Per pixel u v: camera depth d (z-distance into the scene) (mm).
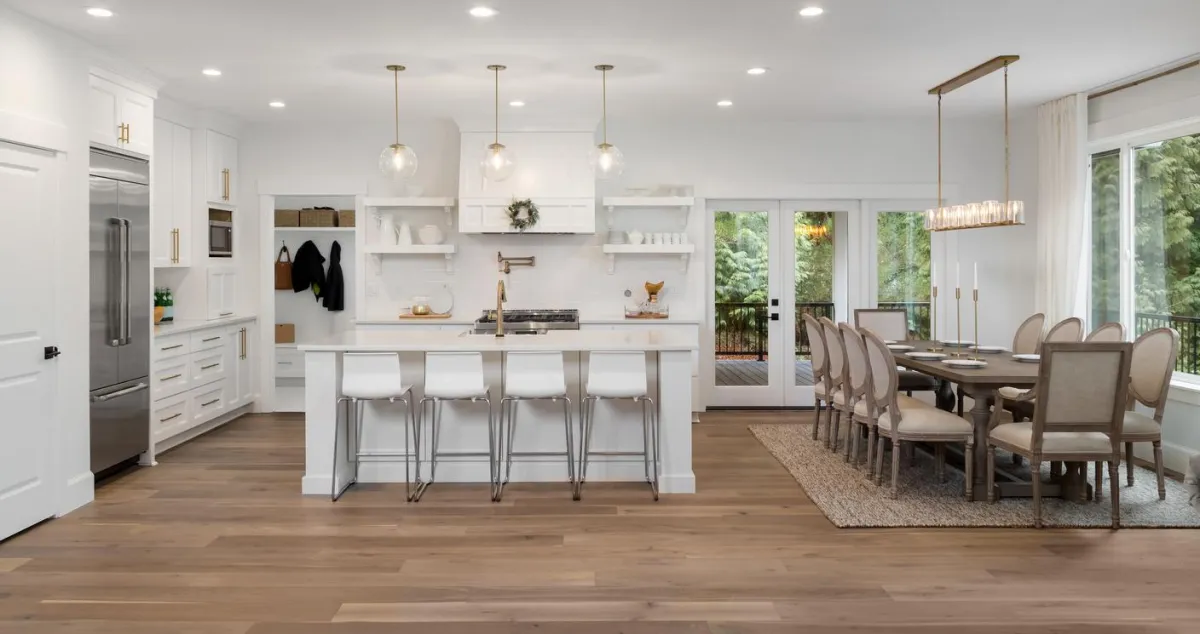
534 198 7258
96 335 4918
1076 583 3432
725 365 7961
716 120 7574
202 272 6914
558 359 4754
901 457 5691
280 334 8953
